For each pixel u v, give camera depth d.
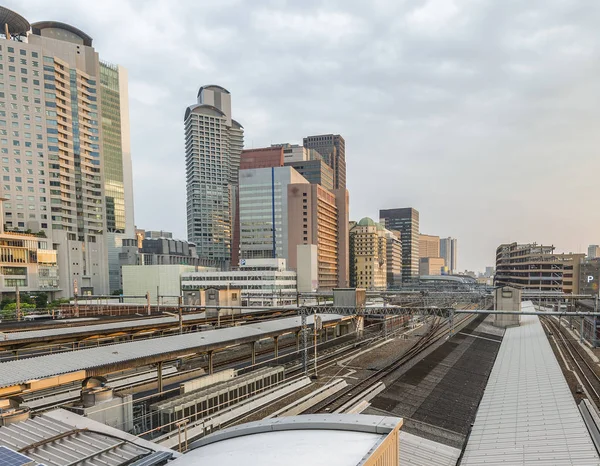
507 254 187.50
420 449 25.56
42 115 119.56
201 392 26.12
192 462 11.25
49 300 110.62
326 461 10.27
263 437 12.69
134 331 45.06
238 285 122.12
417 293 100.56
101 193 137.62
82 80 133.75
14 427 15.05
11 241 98.44
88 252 130.62
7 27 120.25
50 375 21.11
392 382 37.38
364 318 71.19
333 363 43.88
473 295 88.88
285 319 47.75
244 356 47.59
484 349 56.53
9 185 113.50
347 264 179.62
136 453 13.39
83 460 12.62
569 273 144.88
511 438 24.75
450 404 34.12
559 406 27.64
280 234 149.75
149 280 128.62
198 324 53.62
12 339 34.16
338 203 176.62
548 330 66.56
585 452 20.55
